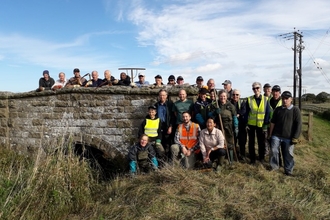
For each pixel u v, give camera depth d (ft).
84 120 32.27
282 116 25.22
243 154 29.45
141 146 26.18
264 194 20.33
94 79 36.14
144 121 27.43
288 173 25.07
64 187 20.74
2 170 23.06
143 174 24.54
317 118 81.76
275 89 28.94
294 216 17.12
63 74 37.91
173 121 27.53
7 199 17.54
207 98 28.30
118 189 22.13
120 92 30.71
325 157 37.04
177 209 18.13
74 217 19.22
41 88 34.04
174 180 21.58
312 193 20.95
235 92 28.99
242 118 28.76
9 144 35.70
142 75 37.29
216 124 26.20
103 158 32.48
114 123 31.27
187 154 25.20
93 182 24.36
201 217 17.11
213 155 25.55
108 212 18.92
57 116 33.35
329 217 17.93
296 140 24.67
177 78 36.86
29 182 19.51
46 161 21.91
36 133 34.40
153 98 30.07
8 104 35.55
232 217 17.22
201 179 21.90
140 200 19.62
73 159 23.47
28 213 17.93
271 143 25.84
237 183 21.80
